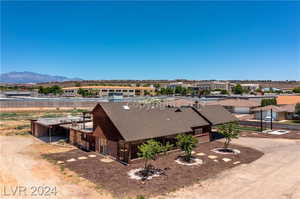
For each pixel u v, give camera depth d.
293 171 20.89
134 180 18.67
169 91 147.88
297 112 53.19
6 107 73.69
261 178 19.19
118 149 24.16
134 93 157.00
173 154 26.50
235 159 24.66
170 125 27.84
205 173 20.33
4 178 19.12
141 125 25.33
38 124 37.12
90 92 136.50
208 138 33.66
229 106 69.94
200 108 36.00
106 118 25.62
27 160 24.25
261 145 31.33
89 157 25.39
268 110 55.03
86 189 16.98
